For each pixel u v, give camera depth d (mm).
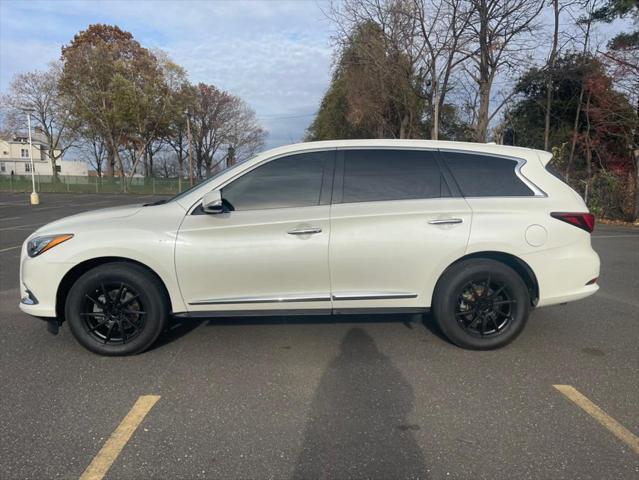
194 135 66438
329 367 3885
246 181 4074
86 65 44812
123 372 3799
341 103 33500
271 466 2617
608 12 18891
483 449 2764
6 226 15109
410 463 2639
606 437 2883
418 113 26844
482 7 19406
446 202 4051
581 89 20203
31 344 4398
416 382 3615
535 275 4082
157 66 49969
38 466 2613
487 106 21109
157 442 2840
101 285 3984
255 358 4070
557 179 4246
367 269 3982
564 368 3867
